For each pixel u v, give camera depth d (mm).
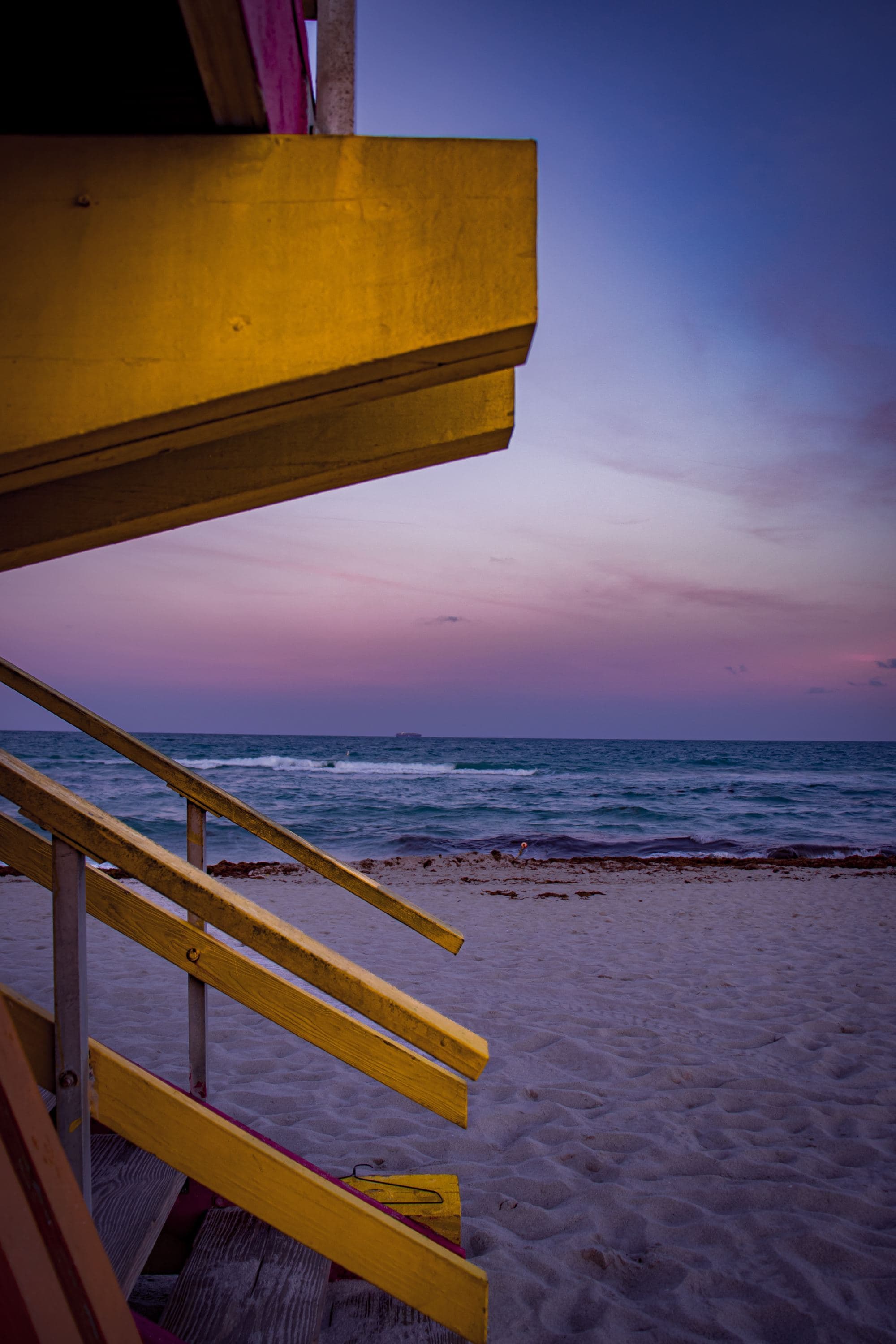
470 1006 5605
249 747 91188
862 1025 5281
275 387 965
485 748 99938
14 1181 913
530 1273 2709
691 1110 4004
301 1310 1572
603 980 6379
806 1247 2875
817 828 24359
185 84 978
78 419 953
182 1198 2025
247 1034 4949
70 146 978
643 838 21156
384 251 978
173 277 967
